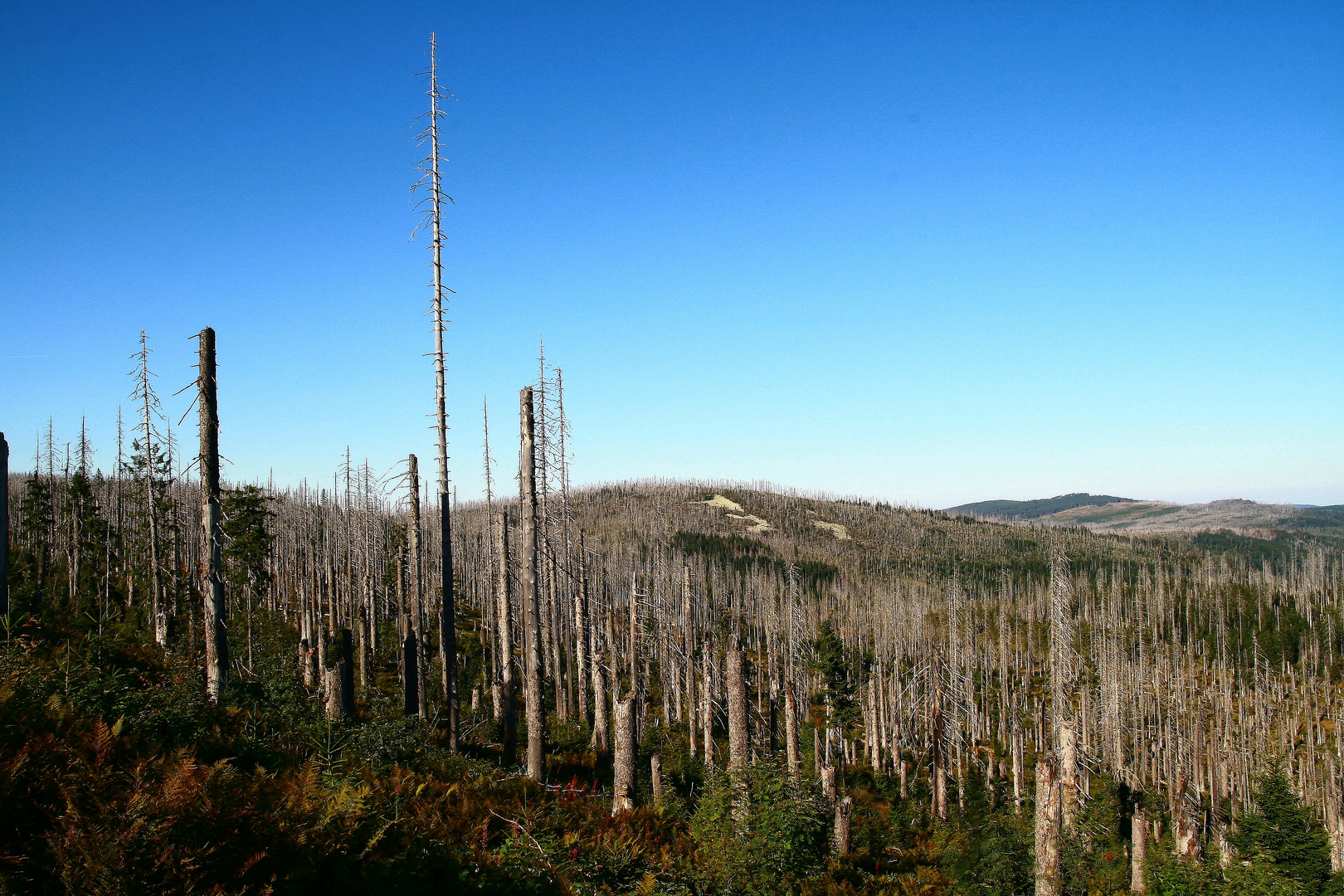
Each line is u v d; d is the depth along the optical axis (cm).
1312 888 2770
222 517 1814
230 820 671
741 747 1855
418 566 2497
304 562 6203
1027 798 3312
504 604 2369
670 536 15125
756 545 16212
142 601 4069
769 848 1406
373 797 960
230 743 1102
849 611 11012
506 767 2048
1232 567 16412
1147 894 2295
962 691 5825
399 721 1661
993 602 13138
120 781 745
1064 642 3428
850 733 6338
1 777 659
